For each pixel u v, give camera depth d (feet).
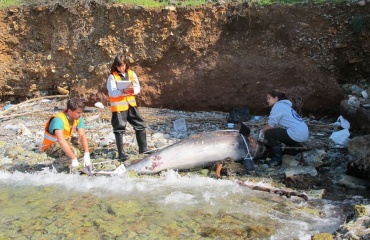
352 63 32.37
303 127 24.00
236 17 33.06
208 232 17.63
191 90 33.68
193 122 30.94
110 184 22.15
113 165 24.39
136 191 21.47
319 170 23.77
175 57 34.30
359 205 18.16
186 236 17.46
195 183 22.29
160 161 23.35
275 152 24.45
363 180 22.04
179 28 33.86
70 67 36.60
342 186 21.95
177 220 18.70
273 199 20.51
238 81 32.83
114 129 24.44
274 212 19.25
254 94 32.53
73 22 36.29
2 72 37.47
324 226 17.93
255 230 17.56
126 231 17.89
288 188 21.76
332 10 32.07
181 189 21.65
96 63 35.70
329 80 31.58
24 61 37.63
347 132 27.04
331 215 18.84
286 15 32.58
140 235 17.58
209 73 33.32
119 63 23.70
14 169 24.32
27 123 32.14
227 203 20.13
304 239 16.81
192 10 33.58
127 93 24.04
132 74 24.39
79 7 36.06
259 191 21.38
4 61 37.81
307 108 31.91
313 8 32.32
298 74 31.96
